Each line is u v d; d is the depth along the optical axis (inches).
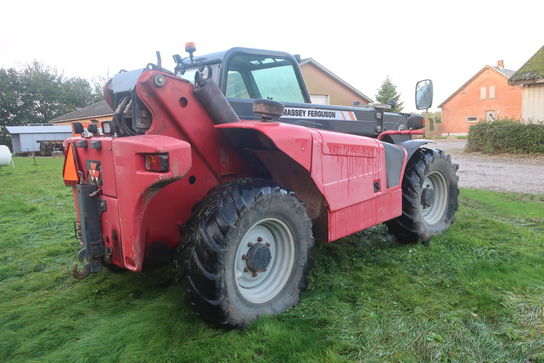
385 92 1649.9
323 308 107.5
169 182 87.7
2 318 108.6
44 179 461.4
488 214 214.8
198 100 102.6
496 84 1514.5
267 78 144.2
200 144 105.2
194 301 94.3
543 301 104.8
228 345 91.0
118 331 97.7
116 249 100.0
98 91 2145.7
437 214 177.8
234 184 100.3
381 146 138.9
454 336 91.1
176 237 108.9
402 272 132.3
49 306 113.8
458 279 124.1
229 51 129.7
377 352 86.7
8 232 201.8
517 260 140.4
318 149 111.3
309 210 121.3
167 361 86.0
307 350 88.4
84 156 110.0
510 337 90.5
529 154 585.9
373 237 172.7
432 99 166.4
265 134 96.7
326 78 868.0
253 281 104.7
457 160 546.0
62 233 197.6
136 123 95.7
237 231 94.0
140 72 98.4
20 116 1911.9
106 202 100.9
